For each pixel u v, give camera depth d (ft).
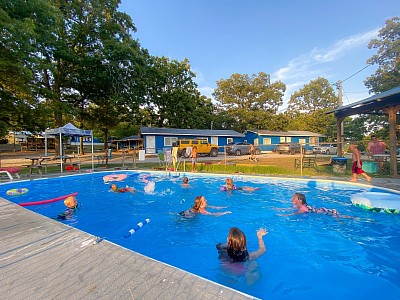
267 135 114.62
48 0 53.52
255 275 10.03
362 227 15.60
